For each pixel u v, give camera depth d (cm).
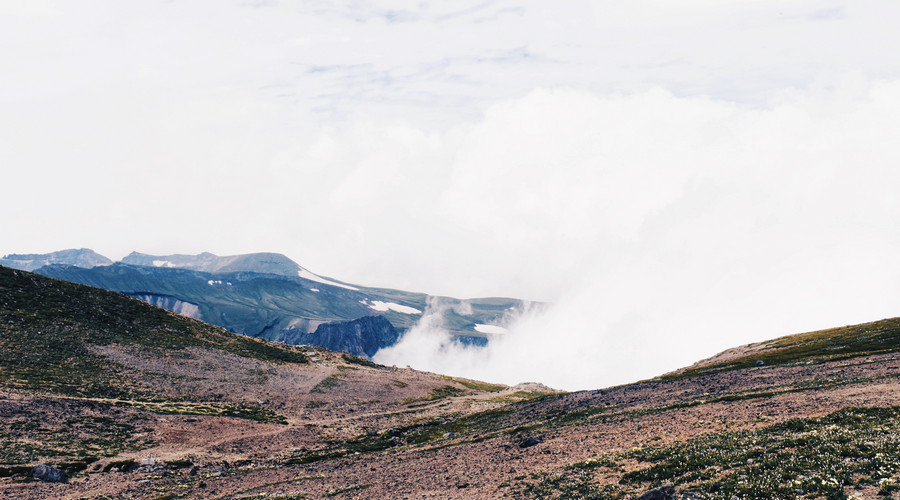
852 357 7925
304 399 15112
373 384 18638
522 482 3797
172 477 6819
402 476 5041
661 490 2781
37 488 6075
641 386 9212
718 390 6825
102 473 6969
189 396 12925
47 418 8831
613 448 4303
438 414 14638
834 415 3744
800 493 2478
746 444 3491
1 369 10944
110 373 12775
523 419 8588
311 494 4794
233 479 6412
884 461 2575
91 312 16400
